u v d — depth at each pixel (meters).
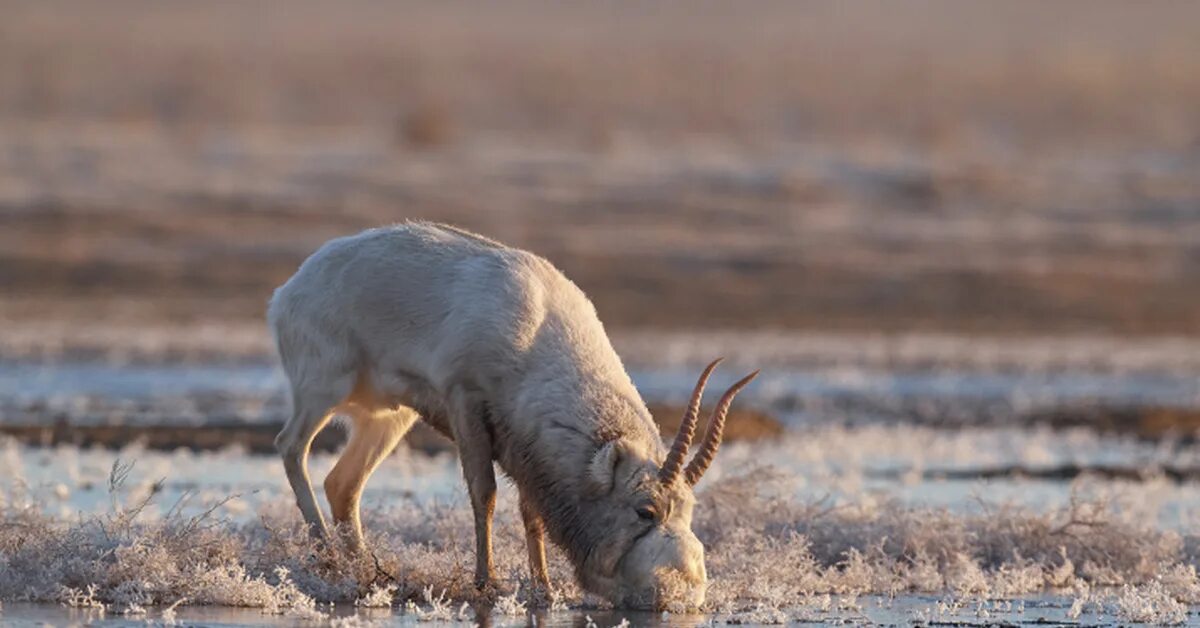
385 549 44.00
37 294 134.00
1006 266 160.75
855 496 55.56
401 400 43.38
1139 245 176.62
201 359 104.81
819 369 107.94
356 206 177.62
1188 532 51.81
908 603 44.06
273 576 42.59
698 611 40.81
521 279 42.31
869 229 179.75
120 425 75.69
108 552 42.28
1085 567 48.91
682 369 104.88
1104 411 92.38
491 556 42.66
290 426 44.00
